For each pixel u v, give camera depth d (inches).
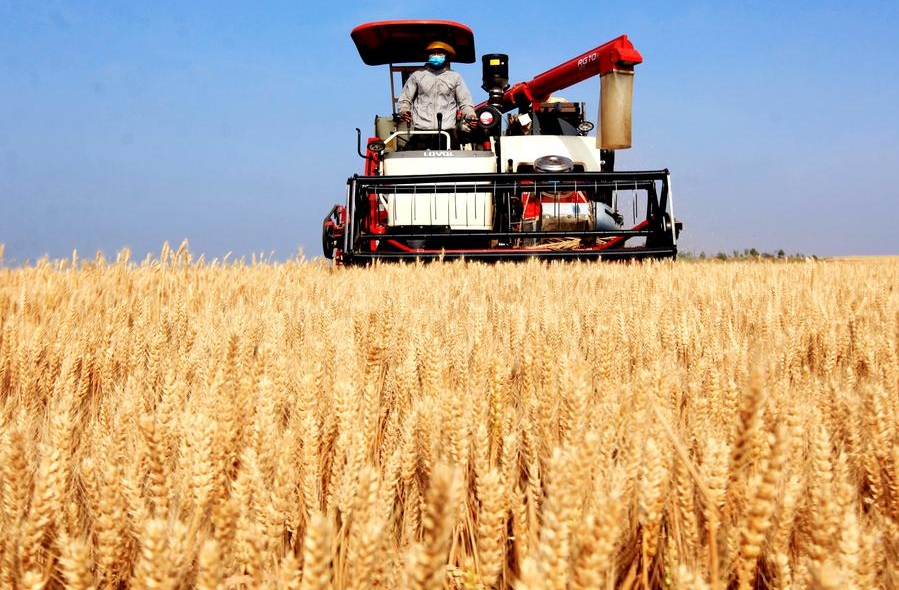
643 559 57.8
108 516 53.1
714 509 52.6
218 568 41.3
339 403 72.4
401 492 74.0
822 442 60.4
